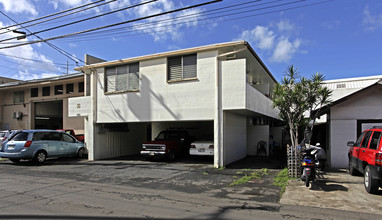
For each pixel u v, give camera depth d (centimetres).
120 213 527
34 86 2312
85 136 1575
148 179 902
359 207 570
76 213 525
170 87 1216
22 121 2380
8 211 536
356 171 895
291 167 888
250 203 604
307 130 999
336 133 1082
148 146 1350
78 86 2100
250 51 1159
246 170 1055
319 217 510
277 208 566
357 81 2219
